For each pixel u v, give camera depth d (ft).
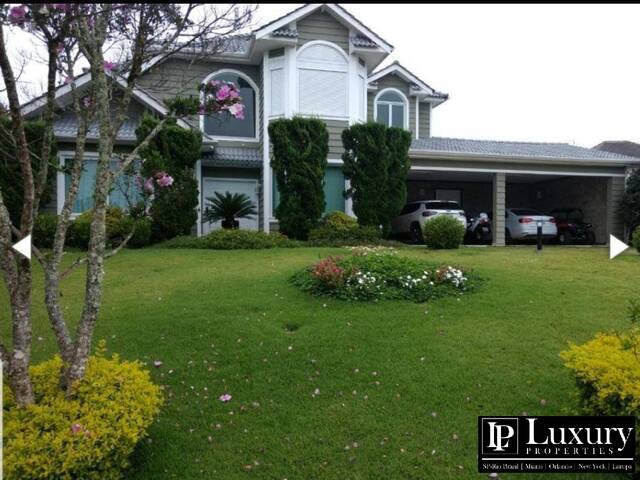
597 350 12.44
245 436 12.44
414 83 64.08
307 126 44.09
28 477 8.84
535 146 63.05
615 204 58.70
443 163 53.31
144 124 41.65
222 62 53.93
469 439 12.20
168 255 34.04
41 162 11.29
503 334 18.20
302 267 28.58
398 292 22.48
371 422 12.90
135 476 11.05
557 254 37.29
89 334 11.13
